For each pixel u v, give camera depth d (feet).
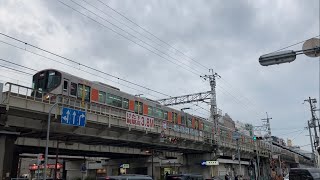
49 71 102.53
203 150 166.20
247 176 226.17
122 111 120.06
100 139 109.29
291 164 368.07
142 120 114.83
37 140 121.70
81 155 174.91
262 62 40.22
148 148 146.10
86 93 108.78
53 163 212.84
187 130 143.95
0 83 76.33
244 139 211.41
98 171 218.59
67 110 86.38
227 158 206.39
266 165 264.31
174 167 187.93
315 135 178.91
